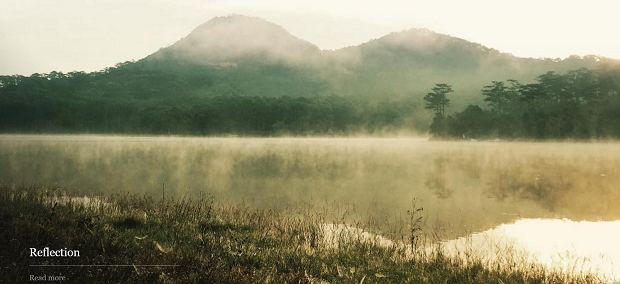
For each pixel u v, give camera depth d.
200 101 188.50
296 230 12.55
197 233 10.80
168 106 179.38
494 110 128.38
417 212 18.97
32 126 164.88
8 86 194.88
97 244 8.02
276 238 11.23
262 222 13.34
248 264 8.23
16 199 14.30
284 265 8.46
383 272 8.67
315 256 9.55
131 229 10.93
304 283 7.47
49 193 18.11
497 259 10.41
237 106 166.38
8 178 28.06
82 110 172.88
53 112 169.38
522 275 9.05
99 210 13.68
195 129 160.25
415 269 9.04
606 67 128.75
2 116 162.25
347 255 9.88
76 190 21.92
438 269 9.16
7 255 6.50
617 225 16.56
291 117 165.50
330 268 8.73
